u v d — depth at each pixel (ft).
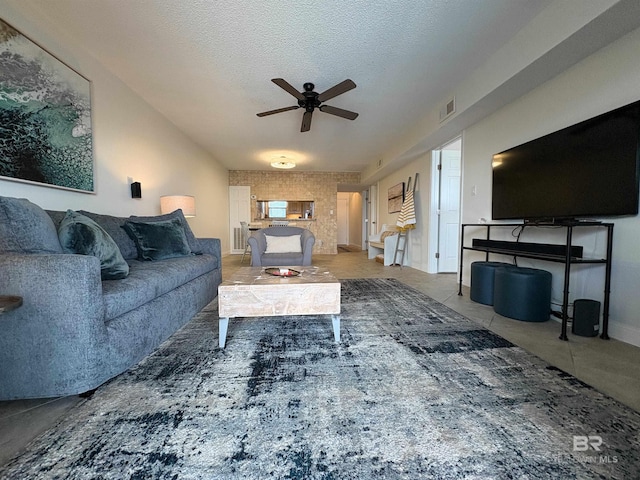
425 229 15.80
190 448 3.11
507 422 3.53
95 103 8.49
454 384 4.41
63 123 7.27
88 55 8.16
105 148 8.97
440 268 15.40
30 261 3.89
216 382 4.48
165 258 8.18
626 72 5.88
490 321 7.41
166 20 6.82
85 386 4.08
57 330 3.95
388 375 4.68
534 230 8.56
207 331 6.70
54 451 3.07
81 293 4.02
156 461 2.93
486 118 10.30
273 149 18.31
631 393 4.16
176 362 5.15
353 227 36.81
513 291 7.54
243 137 15.81
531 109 8.29
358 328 6.90
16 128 6.07
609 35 5.88
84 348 4.06
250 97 10.92
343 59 8.39
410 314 8.01
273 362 5.15
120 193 9.76
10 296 3.76
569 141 6.89
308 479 2.72
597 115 6.35
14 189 6.16
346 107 11.75
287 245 12.50
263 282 6.04
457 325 7.11
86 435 3.31
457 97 10.05
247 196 25.27
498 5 6.34
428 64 8.68
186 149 15.47
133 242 8.10
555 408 3.81
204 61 8.53
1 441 3.24
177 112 12.39
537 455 3.01
